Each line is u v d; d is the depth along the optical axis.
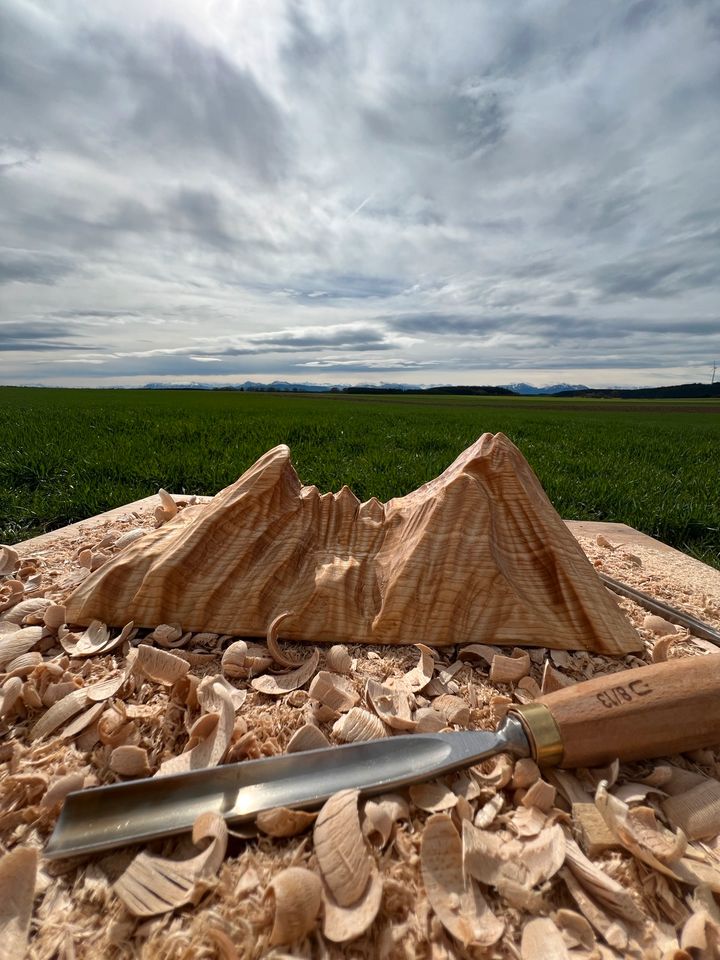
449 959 0.09
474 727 0.16
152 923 0.10
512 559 0.21
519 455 0.23
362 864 0.10
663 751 0.13
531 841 0.12
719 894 0.11
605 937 0.10
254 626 0.20
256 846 0.11
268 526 0.21
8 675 0.17
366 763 0.13
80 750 0.14
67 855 0.11
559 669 0.19
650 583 0.28
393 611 0.19
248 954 0.09
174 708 0.16
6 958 0.09
